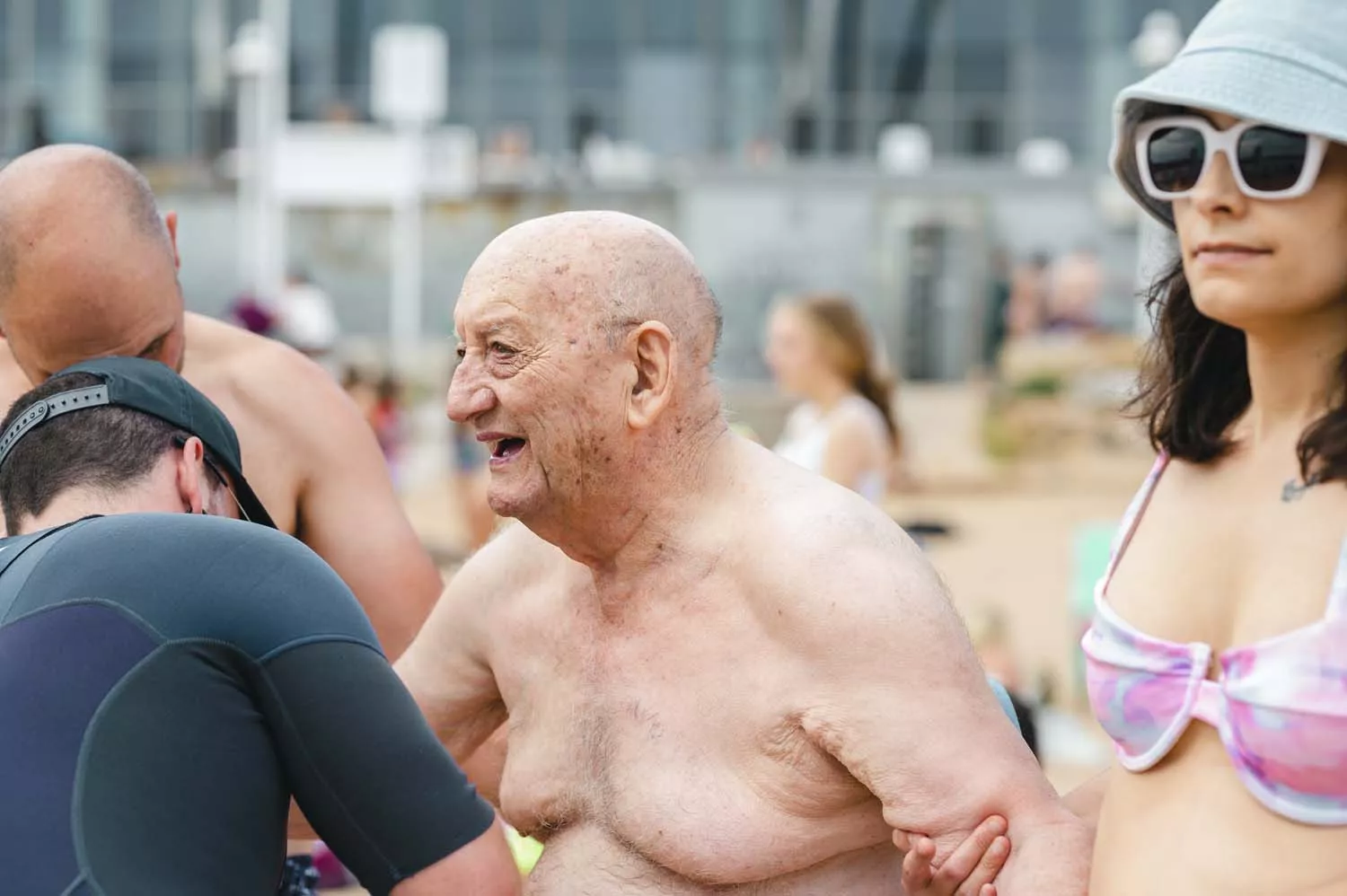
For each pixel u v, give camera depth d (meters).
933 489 26.84
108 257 4.07
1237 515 3.04
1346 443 2.85
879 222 30.78
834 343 9.65
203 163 34.53
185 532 3.24
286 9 35.28
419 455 26.50
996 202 30.86
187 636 3.13
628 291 3.42
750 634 3.49
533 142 36.66
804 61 36.50
